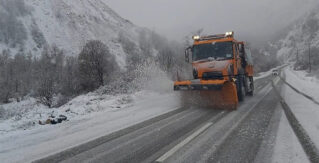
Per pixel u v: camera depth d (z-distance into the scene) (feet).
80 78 125.08
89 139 17.62
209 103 29.91
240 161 12.33
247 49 42.60
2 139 18.76
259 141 15.34
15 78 182.29
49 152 15.11
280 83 76.38
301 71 200.03
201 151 14.01
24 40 406.41
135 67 75.31
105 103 39.81
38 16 476.95
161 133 18.30
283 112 24.66
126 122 22.84
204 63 33.12
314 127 17.80
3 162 13.71
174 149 14.57
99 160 13.39
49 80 106.83
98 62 121.70
